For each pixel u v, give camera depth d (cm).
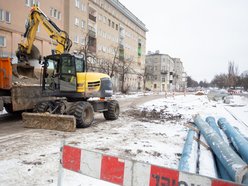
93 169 271
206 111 1538
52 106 930
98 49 4353
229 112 1487
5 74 974
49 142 686
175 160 567
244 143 512
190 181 218
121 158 253
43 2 2831
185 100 2570
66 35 1098
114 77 4550
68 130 833
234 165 365
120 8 5222
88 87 975
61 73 960
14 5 2427
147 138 775
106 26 4688
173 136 812
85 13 3834
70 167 289
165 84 8919
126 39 5794
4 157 549
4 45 2344
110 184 421
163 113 1430
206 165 437
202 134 616
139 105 1939
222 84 7962
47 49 2823
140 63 6850
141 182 240
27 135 764
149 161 553
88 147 652
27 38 1152
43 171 472
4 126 912
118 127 959
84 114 911
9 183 420
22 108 1033
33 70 1207
